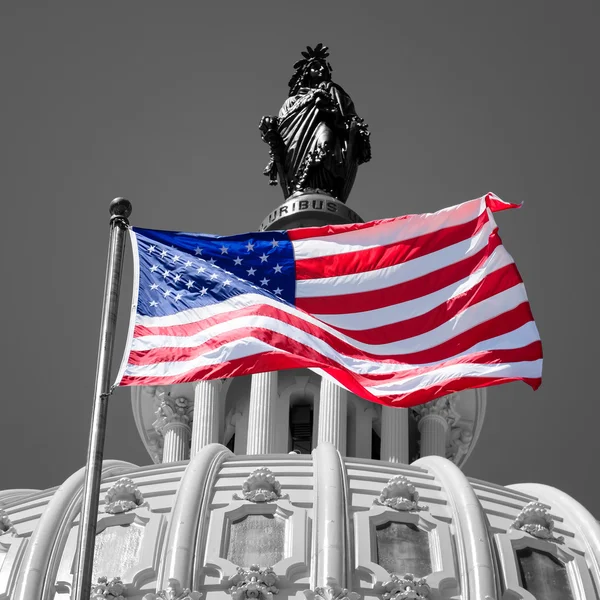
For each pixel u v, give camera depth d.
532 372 62.25
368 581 69.12
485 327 63.19
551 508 77.62
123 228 56.12
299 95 96.56
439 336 63.44
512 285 63.59
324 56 97.88
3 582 70.56
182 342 60.81
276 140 94.50
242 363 60.44
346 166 93.94
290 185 94.38
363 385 62.03
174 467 77.19
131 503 73.06
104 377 53.03
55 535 72.38
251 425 87.56
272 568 68.81
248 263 64.06
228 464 76.06
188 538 69.94
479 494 76.81
